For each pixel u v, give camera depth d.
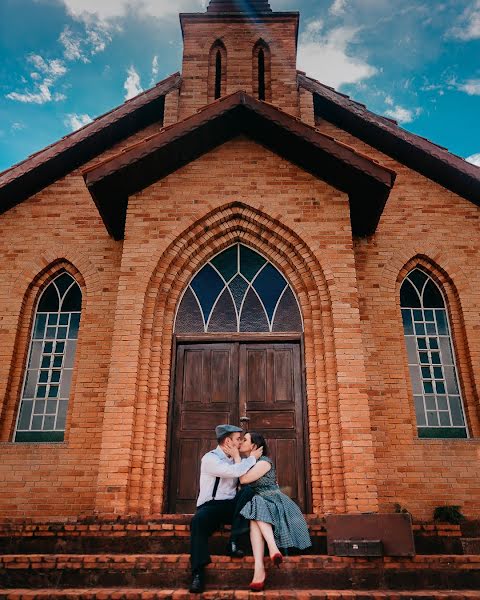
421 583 5.37
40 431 8.97
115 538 5.98
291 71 11.84
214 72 12.16
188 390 8.20
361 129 10.97
